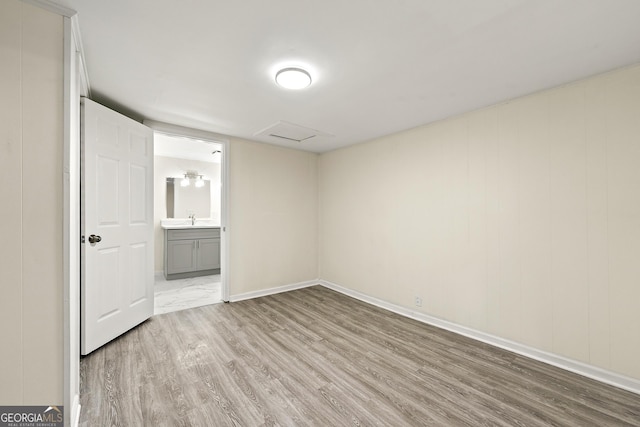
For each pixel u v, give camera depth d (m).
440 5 1.32
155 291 4.12
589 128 2.00
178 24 1.47
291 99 2.43
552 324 2.16
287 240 4.20
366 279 3.74
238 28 1.50
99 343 2.30
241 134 3.53
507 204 2.41
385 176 3.51
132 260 2.69
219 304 3.52
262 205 3.93
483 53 1.72
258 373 2.00
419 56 1.76
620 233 1.88
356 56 1.77
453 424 1.53
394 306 3.36
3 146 1.21
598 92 1.96
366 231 3.76
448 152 2.84
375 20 1.43
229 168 3.62
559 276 2.13
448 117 2.84
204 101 2.49
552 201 2.17
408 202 3.22
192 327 2.80
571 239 2.08
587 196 2.01
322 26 1.48
